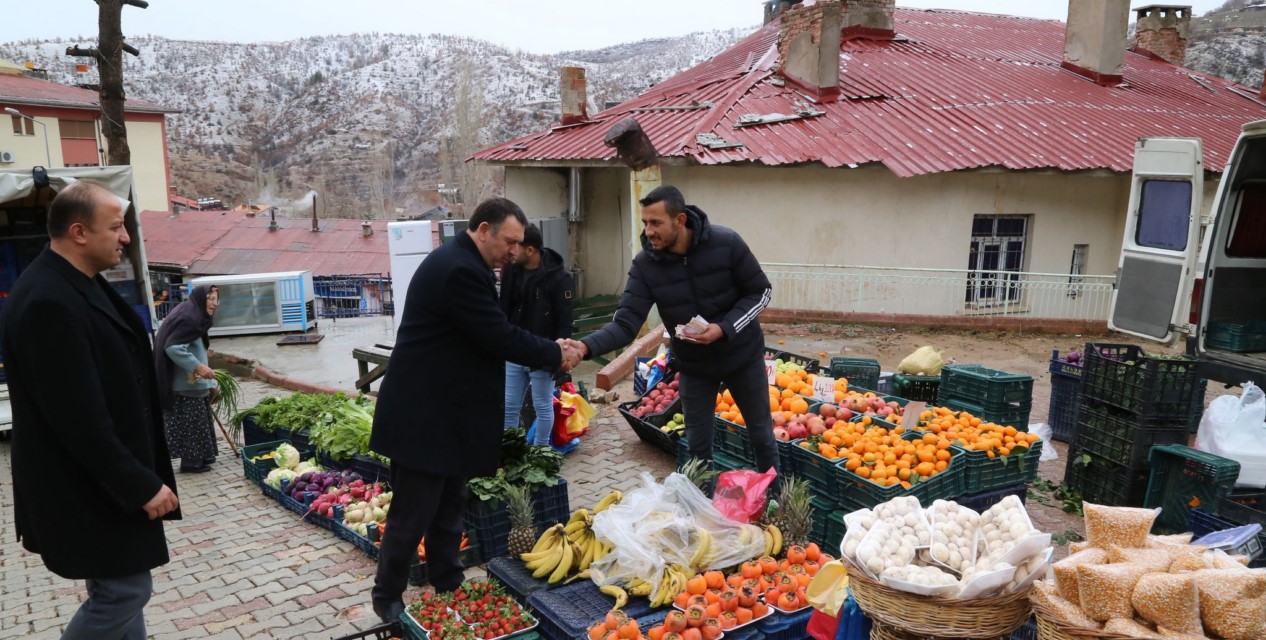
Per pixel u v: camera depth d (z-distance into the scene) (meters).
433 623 3.50
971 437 5.12
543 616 3.67
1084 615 2.45
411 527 3.86
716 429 5.98
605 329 4.50
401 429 3.73
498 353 3.77
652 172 10.21
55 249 2.99
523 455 5.07
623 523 3.98
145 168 42.62
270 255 33.06
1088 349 5.54
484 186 56.59
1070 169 12.20
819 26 13.80
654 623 3.50
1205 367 6.71
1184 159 6.88
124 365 3.09
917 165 11.94
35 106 35.41
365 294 29.08
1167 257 7.08
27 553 5.50
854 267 12.71
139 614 3.48
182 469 7.04
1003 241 13.31
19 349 2.85
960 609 2.59
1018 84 15.62
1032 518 5.35
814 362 7.61
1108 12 15.98
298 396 7.45
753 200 12.80
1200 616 2.31
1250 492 4.88
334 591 4.64
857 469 4.73
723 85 15.77
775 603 3.63
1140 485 5.18
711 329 4.45
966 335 12.18
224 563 5.07
